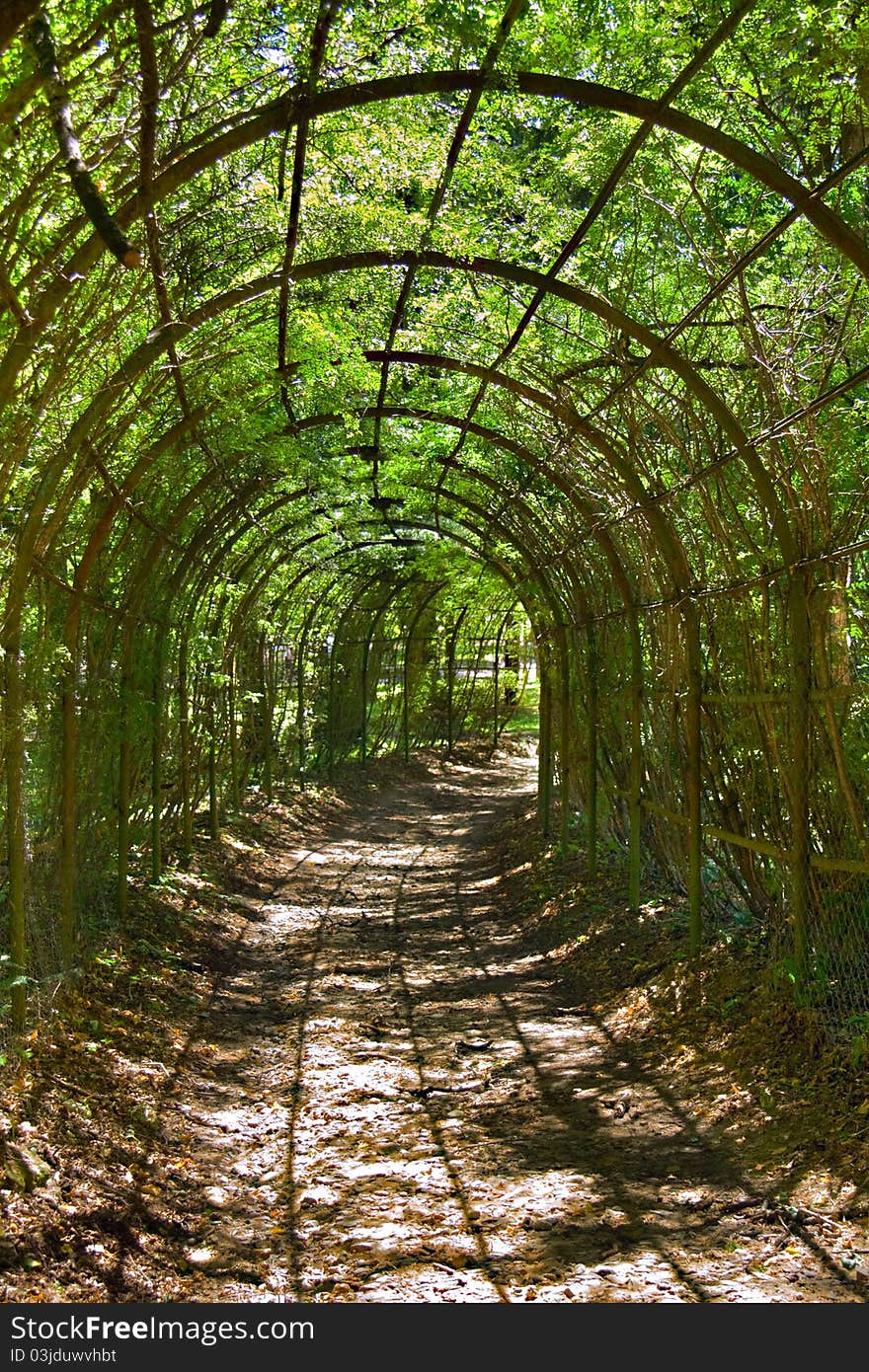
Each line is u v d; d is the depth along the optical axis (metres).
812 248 4.90
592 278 5.75
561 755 9.41
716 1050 4.61
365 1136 4.23
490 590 17.81
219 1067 5.05
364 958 7.26
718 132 3.69
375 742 17.88
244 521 9.48
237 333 5.77
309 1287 3.09
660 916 6.66
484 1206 3.57
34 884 4.66
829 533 4.30
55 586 5.07
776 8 3.60
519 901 8.65
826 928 4.40
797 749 4.42
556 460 7.64
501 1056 5.18
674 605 5.99
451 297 6.21
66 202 3.80
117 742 6.31
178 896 7.61
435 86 3.88
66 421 4.65
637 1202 3.50
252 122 3.87
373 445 8.99
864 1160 3.36
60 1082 4.06
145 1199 3.52
